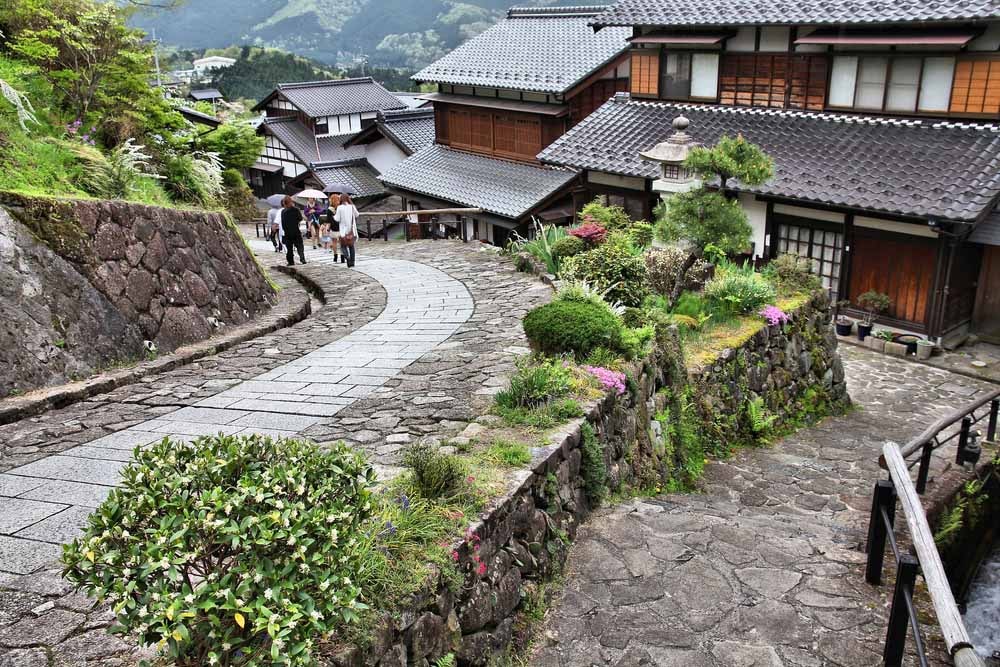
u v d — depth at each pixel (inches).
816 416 459.8
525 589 180.1
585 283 308.5
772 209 636.7
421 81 986.1
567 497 214.5
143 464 115.1
